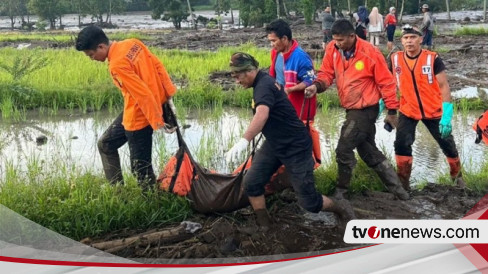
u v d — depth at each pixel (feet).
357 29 63.82
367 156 19.38
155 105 17.43
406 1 167.84
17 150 27.09
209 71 50.83
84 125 32.78
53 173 19.98
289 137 15.80
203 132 30.25
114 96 38.45
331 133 29.84
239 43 88.07
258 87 15.28
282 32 18.31
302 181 15.98
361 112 18.43
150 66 17.89
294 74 18.48
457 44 75.72
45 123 33.19
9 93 37.96
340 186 19.11
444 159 25.66
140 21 209.05
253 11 135.33
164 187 18.17
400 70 19.76
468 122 32.32
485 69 51.44
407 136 20.04
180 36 108.06
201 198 17.62
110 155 19.11
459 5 191.62
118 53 17.30
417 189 21.04
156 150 23.72
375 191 20.25
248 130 14.64
